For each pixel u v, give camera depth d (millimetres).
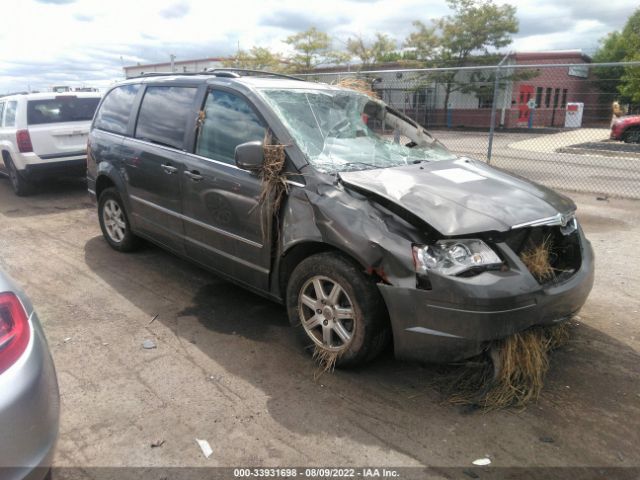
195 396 3141
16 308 2145
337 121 4121
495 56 28922
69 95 8914
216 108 4211
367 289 3100
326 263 3252
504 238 3055
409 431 2846
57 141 8680
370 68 28172
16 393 1950
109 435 2785
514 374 3166
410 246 2930
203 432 2820
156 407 3027
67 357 3562
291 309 3586
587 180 10125
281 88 4145
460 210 3074
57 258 5637
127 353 3629
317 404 3074
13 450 1914
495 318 2848
